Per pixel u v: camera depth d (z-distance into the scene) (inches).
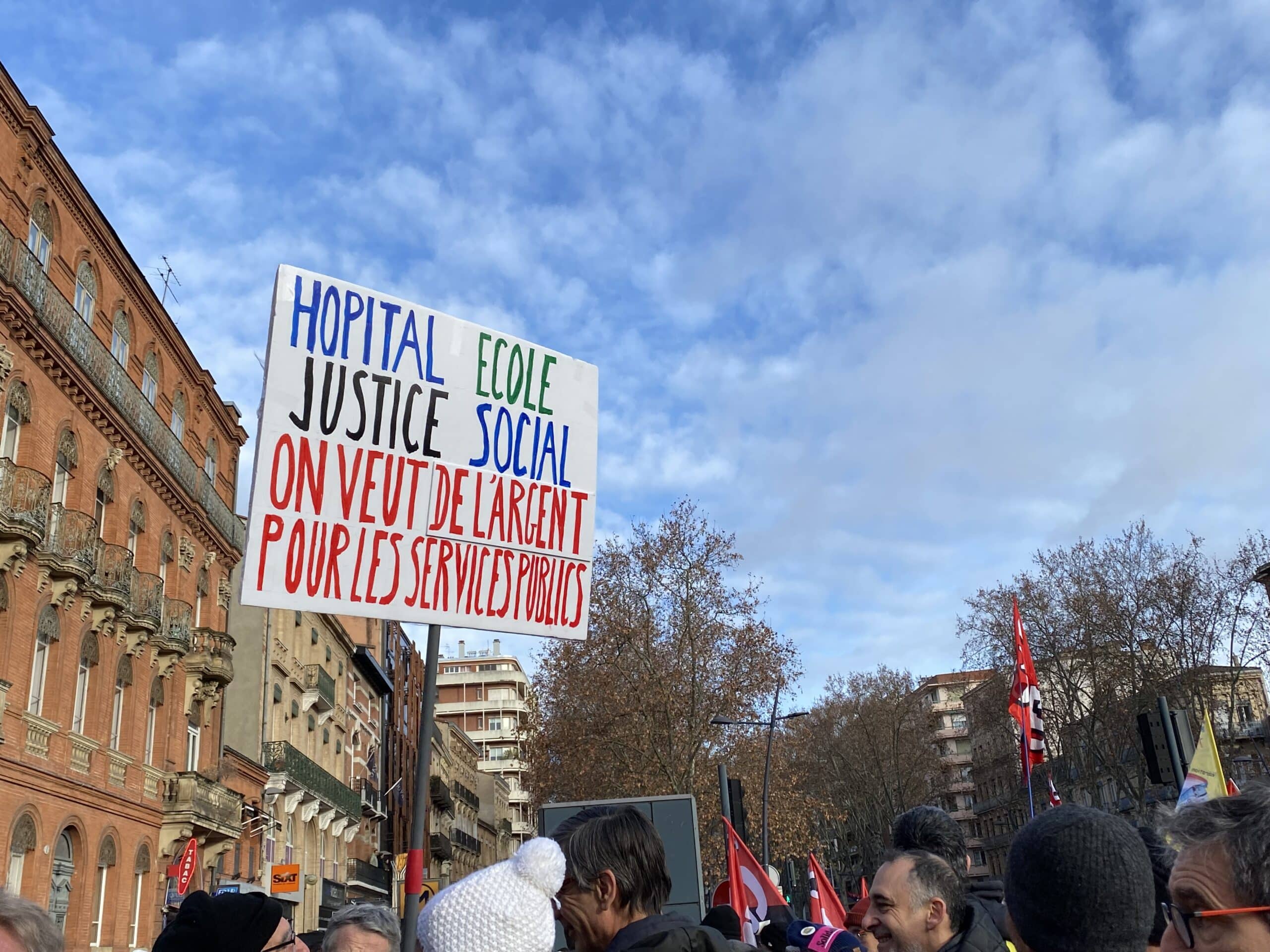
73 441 990.4
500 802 4945.9
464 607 205.5
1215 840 72.1
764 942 209.8
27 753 871.1
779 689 1855.3
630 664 1865.2
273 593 185.5
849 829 3265.3
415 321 209.9
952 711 4544.8
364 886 2207.2
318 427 194.5
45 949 109.7
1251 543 1806.1
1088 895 85.5
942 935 132.1
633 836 118.8
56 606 943.7
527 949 105.2
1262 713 1877.5
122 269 1105.4
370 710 2447.1
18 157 899.4
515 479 217.6
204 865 1306.6
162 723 1205.7
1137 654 1852.9
